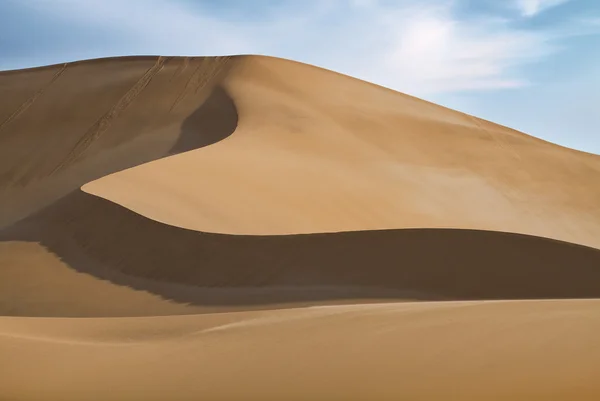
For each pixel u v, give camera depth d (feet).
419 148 152.56
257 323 30.07
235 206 82.02
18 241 71.61
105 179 81.71
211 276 57.00
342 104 159.74
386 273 53.11
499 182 150.61
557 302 28.94
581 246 52.49
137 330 31.68
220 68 166.40
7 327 33.06
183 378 21.49
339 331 25.67
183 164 95.55
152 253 62.03
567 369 18.07
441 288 51.44
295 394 18.38
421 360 20.38
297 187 101.40
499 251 52.70
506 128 180.04
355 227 92.89
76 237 69.10
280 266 55.62
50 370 24.00
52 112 159.53
